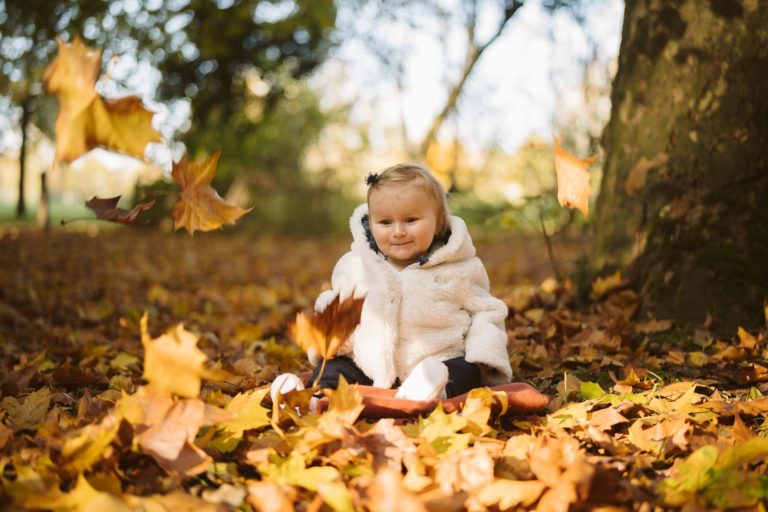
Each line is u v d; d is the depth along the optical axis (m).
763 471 1.67
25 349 3.75
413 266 2.43
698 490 1.57
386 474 1.40
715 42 3.35
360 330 2.36
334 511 1.54
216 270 8.91
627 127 3.69
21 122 13.96
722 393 2.44
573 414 2.12
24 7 8.03
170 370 1.68
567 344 3.25
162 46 9.03
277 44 15.41
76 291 6.05
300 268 9.17
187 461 1.66
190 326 4.52
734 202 3.33
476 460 1.67
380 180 2.44
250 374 2.84
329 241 15.49
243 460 1.80
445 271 2.42
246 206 16.59
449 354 2.36
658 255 3.46
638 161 3.60
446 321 2.37
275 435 1.92
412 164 2.52
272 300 5.79
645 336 3.26
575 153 10.81
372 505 1.48
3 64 8.62
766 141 3.31
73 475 1.61
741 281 3.25
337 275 2.51
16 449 1.82
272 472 1.69
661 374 2.78
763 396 2.37
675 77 3.46
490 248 13.02
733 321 3.20
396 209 2.39
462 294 2.42
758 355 2.85
